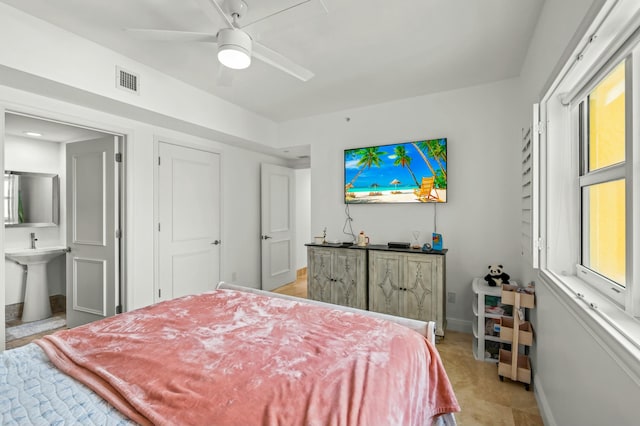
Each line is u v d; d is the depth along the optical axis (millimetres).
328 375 1019
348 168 3676
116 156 2896
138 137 2973
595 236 1506
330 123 3883
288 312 1663
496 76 2834
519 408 1892
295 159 5336
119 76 2402
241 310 1703
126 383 997
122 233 2908
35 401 930
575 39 1232
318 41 2242
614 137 1284
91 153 3029
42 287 3516
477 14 1930
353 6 1843
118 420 854
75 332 1413
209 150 3754
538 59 1984
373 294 3111
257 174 4605
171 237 3303
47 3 1799
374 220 3594
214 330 1424
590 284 1469
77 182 3131
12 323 3365
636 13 987
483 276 3010
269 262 4660
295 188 5633
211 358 1153
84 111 2537
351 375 1015
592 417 1140
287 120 4191
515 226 2871
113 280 2904
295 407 860
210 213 3773
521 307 2201
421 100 3305
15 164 3592
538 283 2010
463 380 2199
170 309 1723
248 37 1711
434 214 3246
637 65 1015
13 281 3484
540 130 1853
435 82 2963
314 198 4004
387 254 3045
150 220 3084
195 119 3059
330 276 3385
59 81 2051
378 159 3482
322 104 3572
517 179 2855
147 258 3057
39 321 3439
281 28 1676
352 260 3258
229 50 1654
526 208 2311
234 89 3119
